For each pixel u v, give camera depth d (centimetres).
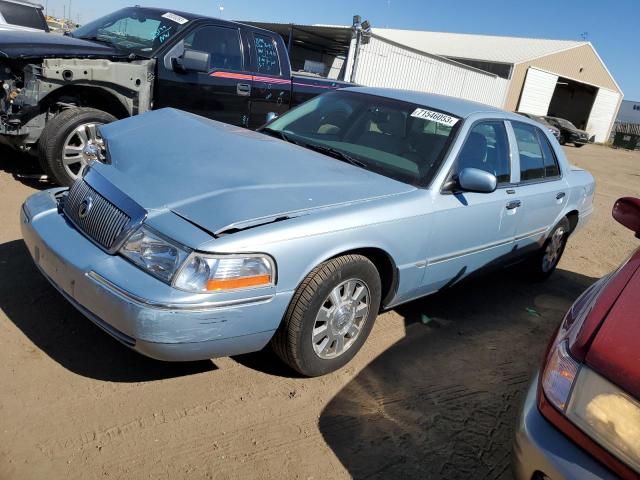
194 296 251
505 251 451
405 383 342
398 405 318
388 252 328
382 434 292
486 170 408
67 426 260
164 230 263
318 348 313
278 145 374
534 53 3306
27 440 248
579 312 238
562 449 194
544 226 498
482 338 421
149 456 251
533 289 547
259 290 268
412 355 376
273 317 280
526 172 462
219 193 287
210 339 262
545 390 209
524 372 383
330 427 290
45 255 294
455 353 390
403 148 387
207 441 266
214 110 678
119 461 246
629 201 326
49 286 373
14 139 549
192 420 278
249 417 287
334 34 2002
